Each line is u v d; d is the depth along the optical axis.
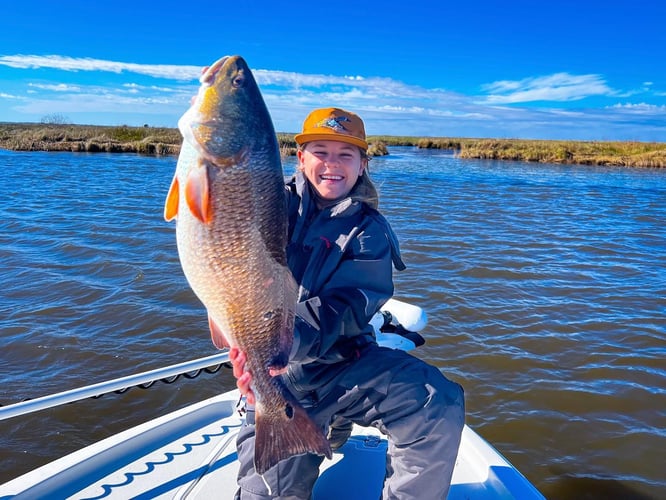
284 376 2.59
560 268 11.52
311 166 2.59
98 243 12.83
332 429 3.03
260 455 2.13
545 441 5.62
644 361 7.16
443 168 42.66
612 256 12.82
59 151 52.53
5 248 12.30
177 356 7.25
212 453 3.19
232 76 2.06
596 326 8.27
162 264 11.08
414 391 2.39
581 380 6.70
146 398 6.36
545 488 4.97
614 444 5.54
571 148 61.78
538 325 8.27
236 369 2.10
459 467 3.18
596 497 4.86
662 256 12.97
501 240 14.29
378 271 2.50
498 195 24.89
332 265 2.48
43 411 6.03
